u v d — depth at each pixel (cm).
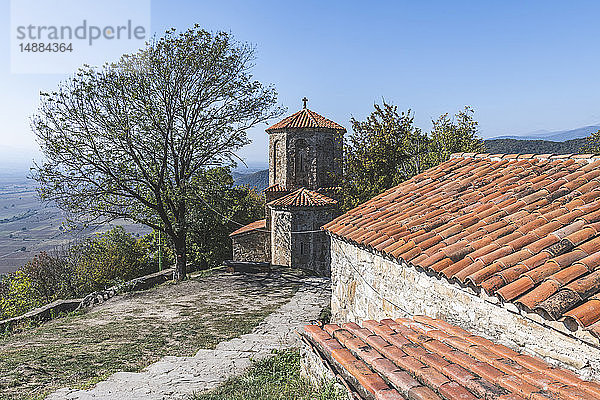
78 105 2234
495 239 539
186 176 2567
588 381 348
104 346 1173
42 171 2206
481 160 938
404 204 838
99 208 2328
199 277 2411
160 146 2428
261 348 1115
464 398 358
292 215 2505
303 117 2866
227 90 2520
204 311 1681
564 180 636
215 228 3669
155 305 1820
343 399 478
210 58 2453
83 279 3219
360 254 862
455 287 533
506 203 641
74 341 1247
